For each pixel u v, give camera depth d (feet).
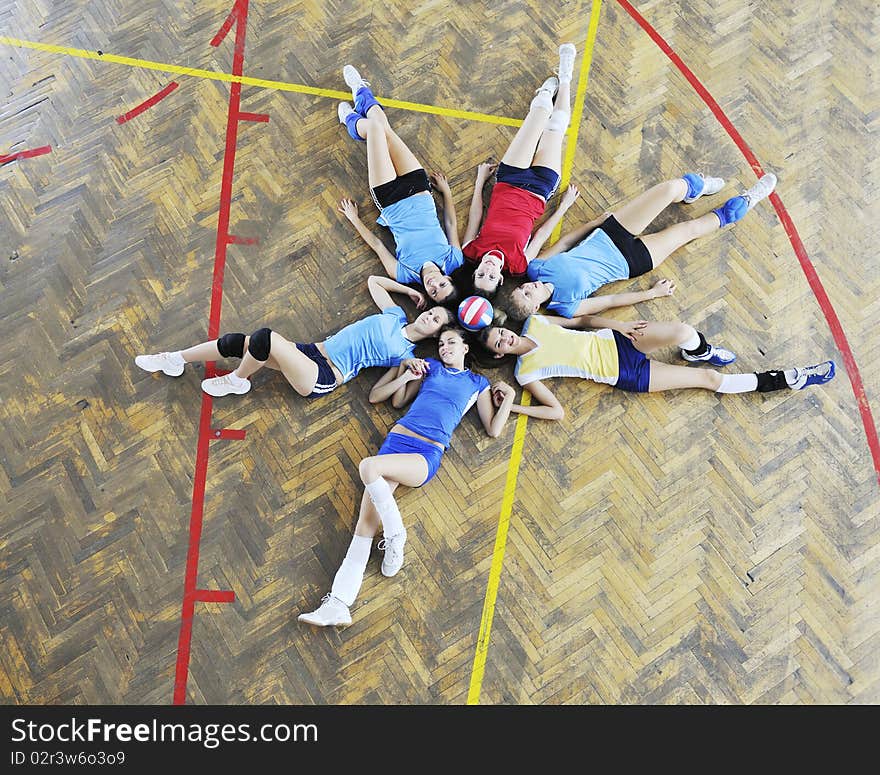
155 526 11.32
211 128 13.41
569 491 11.66
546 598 11.16
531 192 12.45
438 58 13.93
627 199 13.20
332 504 11.54
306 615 10.79
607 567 11.34
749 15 14.30
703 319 12.62
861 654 11.09
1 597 10.99
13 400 11.87
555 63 13.96
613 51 14.07
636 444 11.93
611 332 12.01
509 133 13.50
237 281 12.57
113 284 12.50
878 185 13.44
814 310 12.72
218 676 10.75
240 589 11.09
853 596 11.33
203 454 11.69
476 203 12.78
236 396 11.98
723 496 11.72
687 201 13.12
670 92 13.85
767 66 14.08
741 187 13.34
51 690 10.64
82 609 10.95
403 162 12.57
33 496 11.43
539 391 11.90
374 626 11.01
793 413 12.19
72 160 13.20
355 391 12.08
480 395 11.82
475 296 11.59
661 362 12.35
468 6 14.24
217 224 12.86
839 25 14.29
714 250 12.99
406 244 12.24
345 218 12.97
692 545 11.48
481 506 11.54
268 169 13.19
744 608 11.23
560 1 14.26
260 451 11.74
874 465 11.97
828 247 13.05
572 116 13.64
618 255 12.35
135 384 11.98
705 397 12.22
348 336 11.73
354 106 13.55
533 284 11.93
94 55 13.84
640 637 11.05
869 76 14.11
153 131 13.38
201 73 13.74
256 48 13.92
